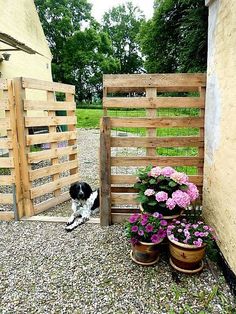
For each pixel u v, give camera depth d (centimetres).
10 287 220
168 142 308
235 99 206
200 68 1224
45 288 218
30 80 340
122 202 328
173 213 262
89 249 275
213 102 260
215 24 252
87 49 2973
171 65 1734
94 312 192
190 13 1271
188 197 249
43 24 2817
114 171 583
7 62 814
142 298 205
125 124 307
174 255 233
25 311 195
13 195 344
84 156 774
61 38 2888
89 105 2984
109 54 3259
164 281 223
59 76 3003
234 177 208
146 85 297
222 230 235
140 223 246
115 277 230
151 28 1711
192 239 227
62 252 271
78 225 330
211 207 269
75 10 3055
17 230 322
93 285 221
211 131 268
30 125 345
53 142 391
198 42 1222
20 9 930
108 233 309
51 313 192
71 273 237
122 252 269
